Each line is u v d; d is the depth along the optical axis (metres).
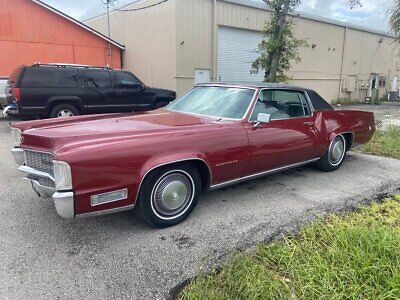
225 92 4.27
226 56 15.72
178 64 14.03
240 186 4.53
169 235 3.14
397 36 12.17
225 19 15.15
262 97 4.07
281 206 3.85
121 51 17.17
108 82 9.84
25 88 8.45
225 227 3.30
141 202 3.07
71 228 3.26
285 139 4.21
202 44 14.67
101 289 2.38
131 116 3.90
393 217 3.64
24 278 2.48
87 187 2.67
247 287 2.33
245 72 16.72
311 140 4.64
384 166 5.79
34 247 2.91
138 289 2.39
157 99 11.05
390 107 20.36
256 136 3.84
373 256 2.67
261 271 2.51
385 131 9.29
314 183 4.73
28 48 13.81
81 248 2.90
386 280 2.42
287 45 12.91
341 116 5.23
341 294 2.28
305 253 2.82
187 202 3.42
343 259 2.66
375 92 24.11
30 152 3.07
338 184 4.72
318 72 21.12
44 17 13.94
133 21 16.14
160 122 3.56
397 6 11.80
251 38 16.58
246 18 15.95
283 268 2.62
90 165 2.66
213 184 3.58
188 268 2.63
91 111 9.65
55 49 14.42
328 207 3.85
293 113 4.47
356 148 7.12
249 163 3.82
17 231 3.19
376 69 26.22
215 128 3.52
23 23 13.54
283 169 4.46
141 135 3.05
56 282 2.45
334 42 21.72
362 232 3.00
